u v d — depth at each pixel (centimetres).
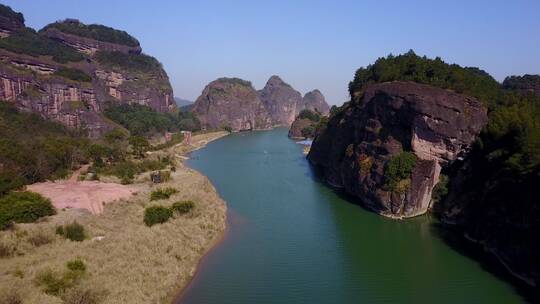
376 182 9556
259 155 18738
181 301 5397
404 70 11656
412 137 9288
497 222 7062
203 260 6681
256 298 5528
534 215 6206
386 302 5500
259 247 7294
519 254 6250
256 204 10025
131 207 7669
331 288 5859
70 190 8181
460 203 8475
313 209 9650
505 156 7625
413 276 6253
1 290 4344
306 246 7381
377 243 7562
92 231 6334
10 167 8775
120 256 5669
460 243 7550
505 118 8219
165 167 12069
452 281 6084
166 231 6875
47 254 5384
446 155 9062
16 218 6219
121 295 4766
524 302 5488
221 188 11706
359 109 11600
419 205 9000
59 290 4566
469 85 10056
